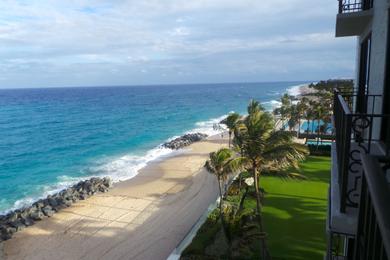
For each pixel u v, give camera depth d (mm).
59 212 30250
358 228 3191
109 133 73688
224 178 21125
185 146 58156
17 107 139125
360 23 8891
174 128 80188
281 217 24391
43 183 39844
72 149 57594
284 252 19656
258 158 18734
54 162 49188
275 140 18062
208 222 23438
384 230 2008
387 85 6531
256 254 19266
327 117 52844
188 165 45031
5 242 24984
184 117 101312
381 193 2400
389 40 6383
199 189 35219
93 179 38438
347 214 4680
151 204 31609
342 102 6164
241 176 30875
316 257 19031
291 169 34719
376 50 7508
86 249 23656
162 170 43031
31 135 71625
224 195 28938
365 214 2930
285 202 27234
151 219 28203
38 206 31203
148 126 83750
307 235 21609
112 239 24969
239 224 17219
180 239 24469
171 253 21172
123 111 120562
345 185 4707
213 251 19656
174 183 37594
